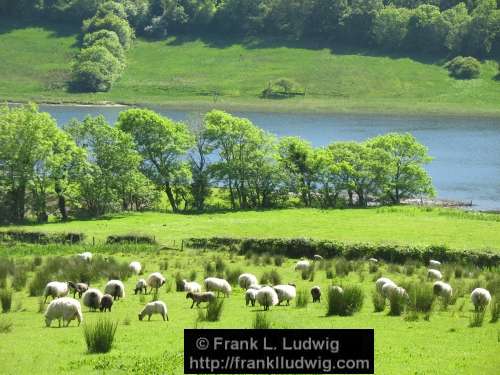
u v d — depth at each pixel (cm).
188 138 14162
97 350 3988
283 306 5472
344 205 13912
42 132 12569
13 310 5356
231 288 6397
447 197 15525
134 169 13138
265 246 9062
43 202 12456
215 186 14388
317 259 8512
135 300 5766
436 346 4150
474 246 8675
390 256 8506
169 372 3619
